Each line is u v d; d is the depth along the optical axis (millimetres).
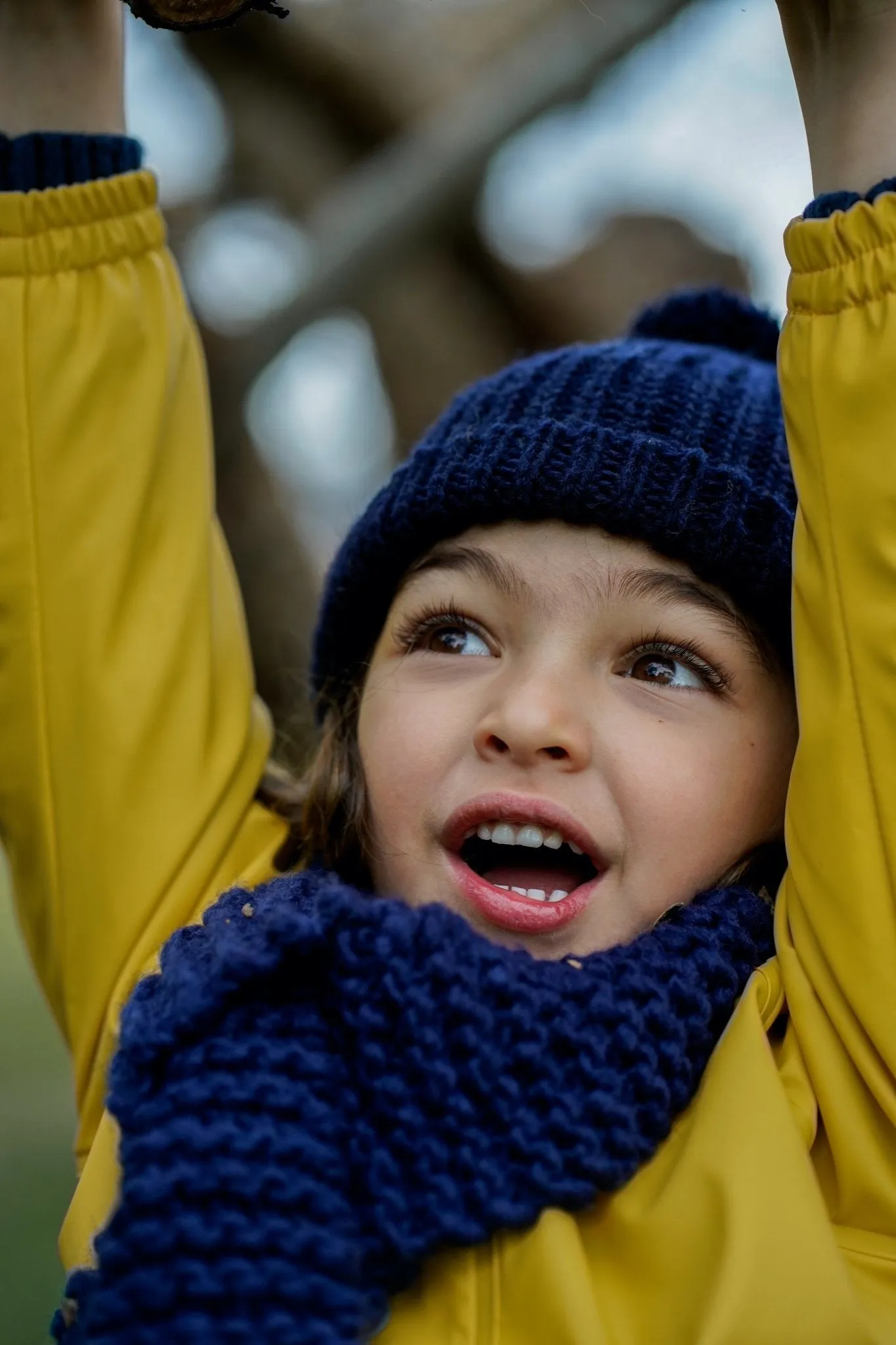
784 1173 934
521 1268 923
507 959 1003
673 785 1099
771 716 1154
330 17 2842
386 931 982
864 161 1038
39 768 1220
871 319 1002
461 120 2441
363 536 1281
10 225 1241
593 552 1141
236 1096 917
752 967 1083
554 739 1078
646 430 1194
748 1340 864
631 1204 960
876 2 1031
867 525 996
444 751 1129
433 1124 940
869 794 1001
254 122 2799
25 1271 1859
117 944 1174
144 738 1213
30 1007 2947
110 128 1290
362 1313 860
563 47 2395
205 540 1311
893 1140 984
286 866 1274
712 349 1354
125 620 1238
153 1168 883
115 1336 817
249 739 1321
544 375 1268
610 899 1099
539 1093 957
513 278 2855
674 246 2842
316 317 2424
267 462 2703
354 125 2859
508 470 1159
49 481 1233
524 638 1141
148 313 1270
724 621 1142
